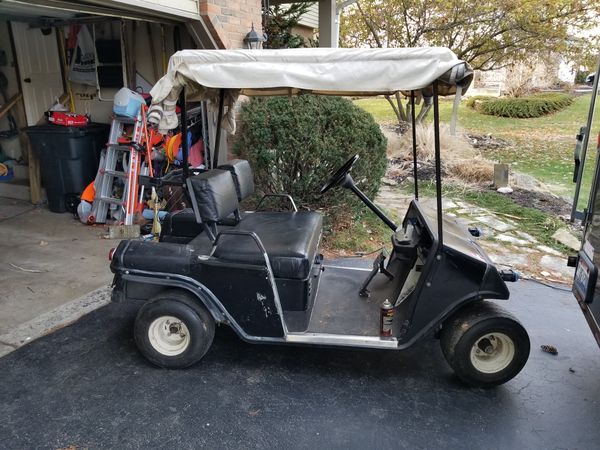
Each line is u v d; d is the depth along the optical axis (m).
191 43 5.88
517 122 13.28
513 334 2.66
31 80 6.65
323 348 3.08
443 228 2.95
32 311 3.62
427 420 2.54
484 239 5.33
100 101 6.38
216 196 2.78
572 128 12.33
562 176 8.13
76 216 5.90
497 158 9.36
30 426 2.45
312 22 11.56
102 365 2.98
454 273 2.63
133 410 2.58
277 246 2.85
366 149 5.11
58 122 5.78
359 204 5.44
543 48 9.44
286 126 4.89
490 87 16.59
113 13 4.59
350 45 10.50
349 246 5.08
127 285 2.93
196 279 2.80
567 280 4.40
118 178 5.80
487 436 2.43
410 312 2.67
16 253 4.73
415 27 9.81
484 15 9.19
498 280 2.68
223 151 5.82
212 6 5.14
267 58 2.55
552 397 2.75
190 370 2.94
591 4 8.78
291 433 2.43
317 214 3.61
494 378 2.73
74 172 5.84
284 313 2.85
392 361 3.08
